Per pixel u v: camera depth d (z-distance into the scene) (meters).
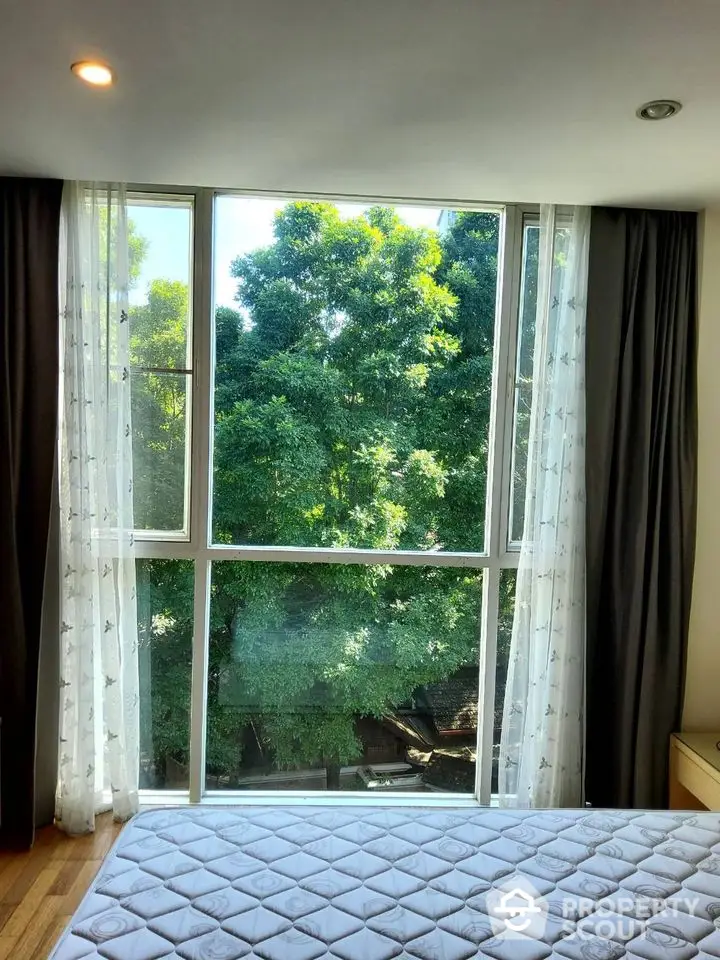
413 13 1.43
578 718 2.71
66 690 2.63
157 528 2.82
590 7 1.40
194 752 2.85
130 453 2.66
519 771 2.77
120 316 2.61
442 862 1.65
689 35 1.50
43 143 2.15
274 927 1.40
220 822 1.82
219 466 2.82
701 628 2.75
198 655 2.82
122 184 2.57
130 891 1.51
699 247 2.66
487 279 2.82
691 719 2.76
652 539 2.66
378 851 1.69
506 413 2.82
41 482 2.55
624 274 2.64
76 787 2.64
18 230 2.48
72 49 1.60
